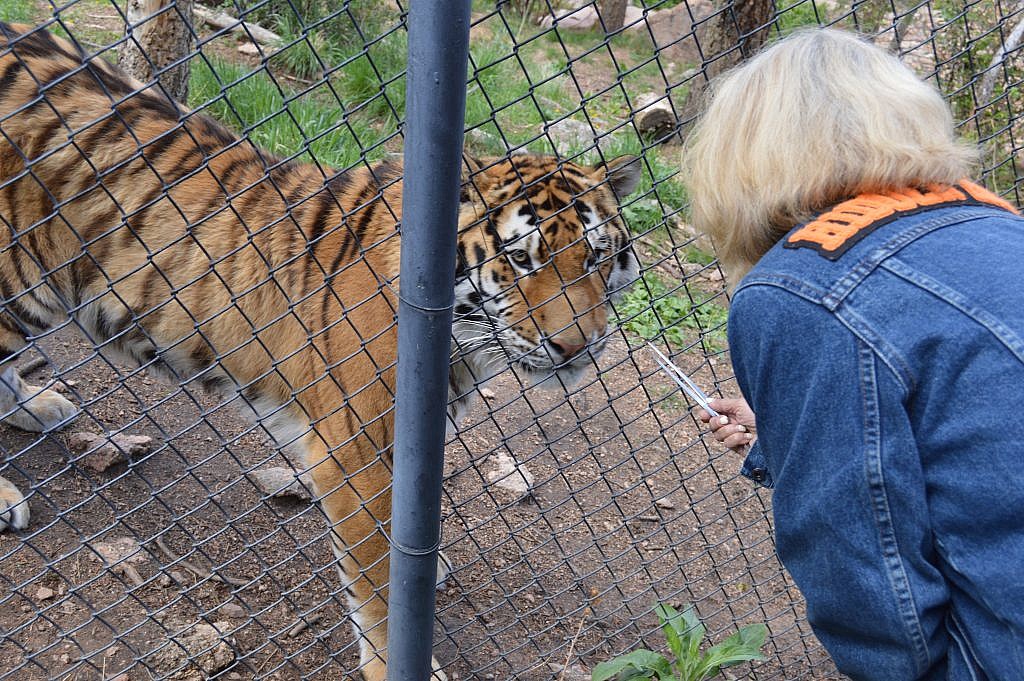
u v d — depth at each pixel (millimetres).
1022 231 1514
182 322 3213
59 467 3738
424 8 1411
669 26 12156
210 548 3510
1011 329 1364
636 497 4281
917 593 1451
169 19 5195
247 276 3107
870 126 1542
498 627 3391
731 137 1664
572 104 8516
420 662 2209
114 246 3113
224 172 3127
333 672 3098
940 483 1401
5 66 3035
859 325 1425
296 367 3166
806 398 1473
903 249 1473
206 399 4348
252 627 3193
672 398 5047
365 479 3039
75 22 7207
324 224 3094
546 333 3164
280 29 7406
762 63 1658
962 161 1596
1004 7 6137
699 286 6000
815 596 1600
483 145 6898
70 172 3018
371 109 6738
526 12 10953
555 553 3832
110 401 4188
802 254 1525
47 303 3270
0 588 3119
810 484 1504
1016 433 1329
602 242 3303
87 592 3180
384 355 2943
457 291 3250
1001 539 1366
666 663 2848
